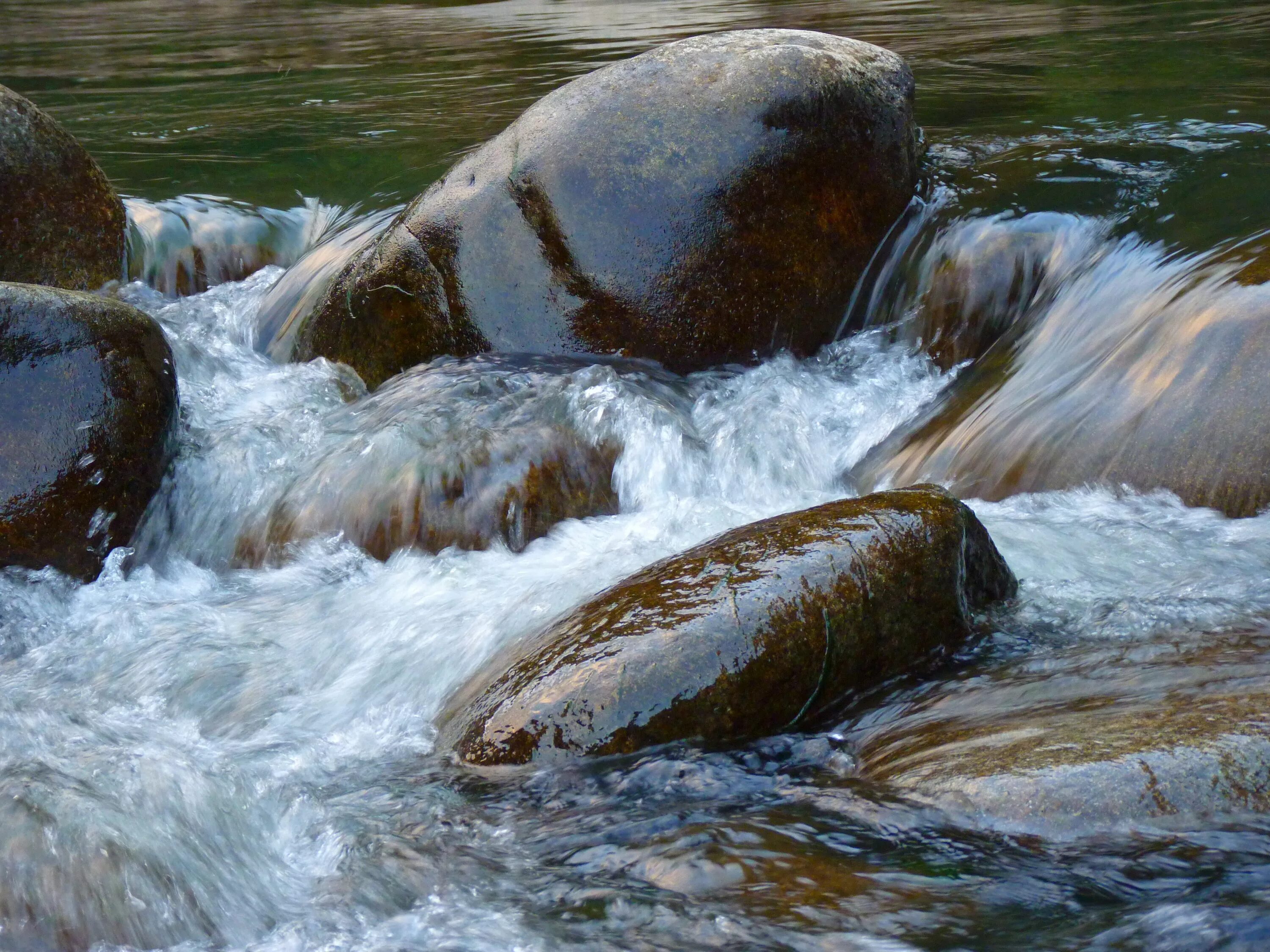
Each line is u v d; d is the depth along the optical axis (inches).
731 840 101.9
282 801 118.7
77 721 142.3
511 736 122.5
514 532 182.4
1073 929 85.9
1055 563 153.2
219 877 103.7
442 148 340.2
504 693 127.4
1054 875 91.7
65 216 271.4
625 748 120.2
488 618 156.9
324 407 220.1
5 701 149.3
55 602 179.5
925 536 134.1
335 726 139.0
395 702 143.0
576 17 622.2
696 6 629.3
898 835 99.6
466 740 126.0
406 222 228.5
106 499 185.8
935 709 121.4
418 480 185.2
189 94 437.1
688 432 197.8
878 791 106.4
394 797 117.9
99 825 105.2
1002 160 248.7
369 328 227.8
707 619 125.2
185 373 233.6
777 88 218.1
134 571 188.2
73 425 183.8
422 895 100.8
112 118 399.5
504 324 219.5
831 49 228.8
